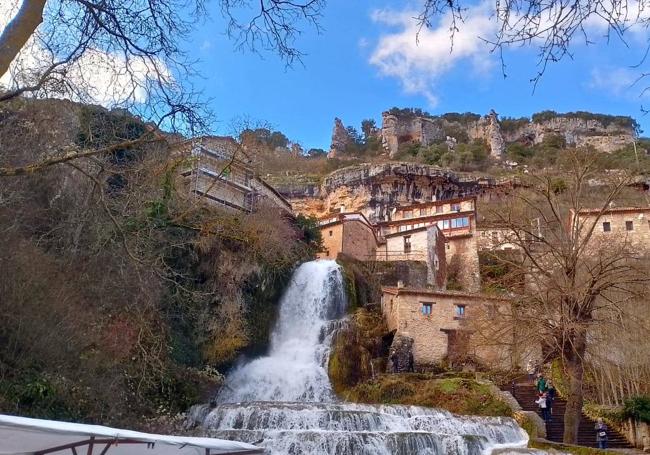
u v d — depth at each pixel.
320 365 30.03
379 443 16.67
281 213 36.91
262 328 30.39
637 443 23.11
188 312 25.11
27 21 6.09
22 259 13.95
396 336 31.02
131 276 17.08
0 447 5.22
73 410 13.89
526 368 28.77
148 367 19.30
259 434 17.06
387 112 107.88
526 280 23.91
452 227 46.19
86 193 16.34
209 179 32.25
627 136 98.88
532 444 18.92
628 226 43.88
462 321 31.69
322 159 91.81
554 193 23.58
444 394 24.73
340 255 38.47
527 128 108.94
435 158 87.94
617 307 20.22
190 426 20.00
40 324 13.81
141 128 11.01
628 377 28.03
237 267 28.27
